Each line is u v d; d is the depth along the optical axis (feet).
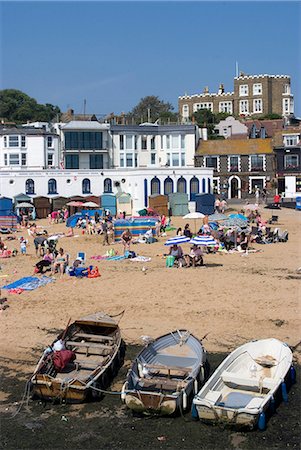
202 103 434.71
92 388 57.82
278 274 106.22
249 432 52.16
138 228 152.56
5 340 75.15
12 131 248.73
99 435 52.80
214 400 53.72
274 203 225.15
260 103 419.54
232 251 129.18
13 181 212.43
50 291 97.30
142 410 54.60
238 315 82.38
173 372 58.44
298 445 50.31
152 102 426.92
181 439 51.67
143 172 215.51
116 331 68.18
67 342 66.03
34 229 164.25
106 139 260.42
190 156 264.93
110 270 112.37
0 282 104.37
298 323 78.95
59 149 257.55
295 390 60.23
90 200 214.07
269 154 258.57
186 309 85.56
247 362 61.98
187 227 145.89
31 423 55.01
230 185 262.67
